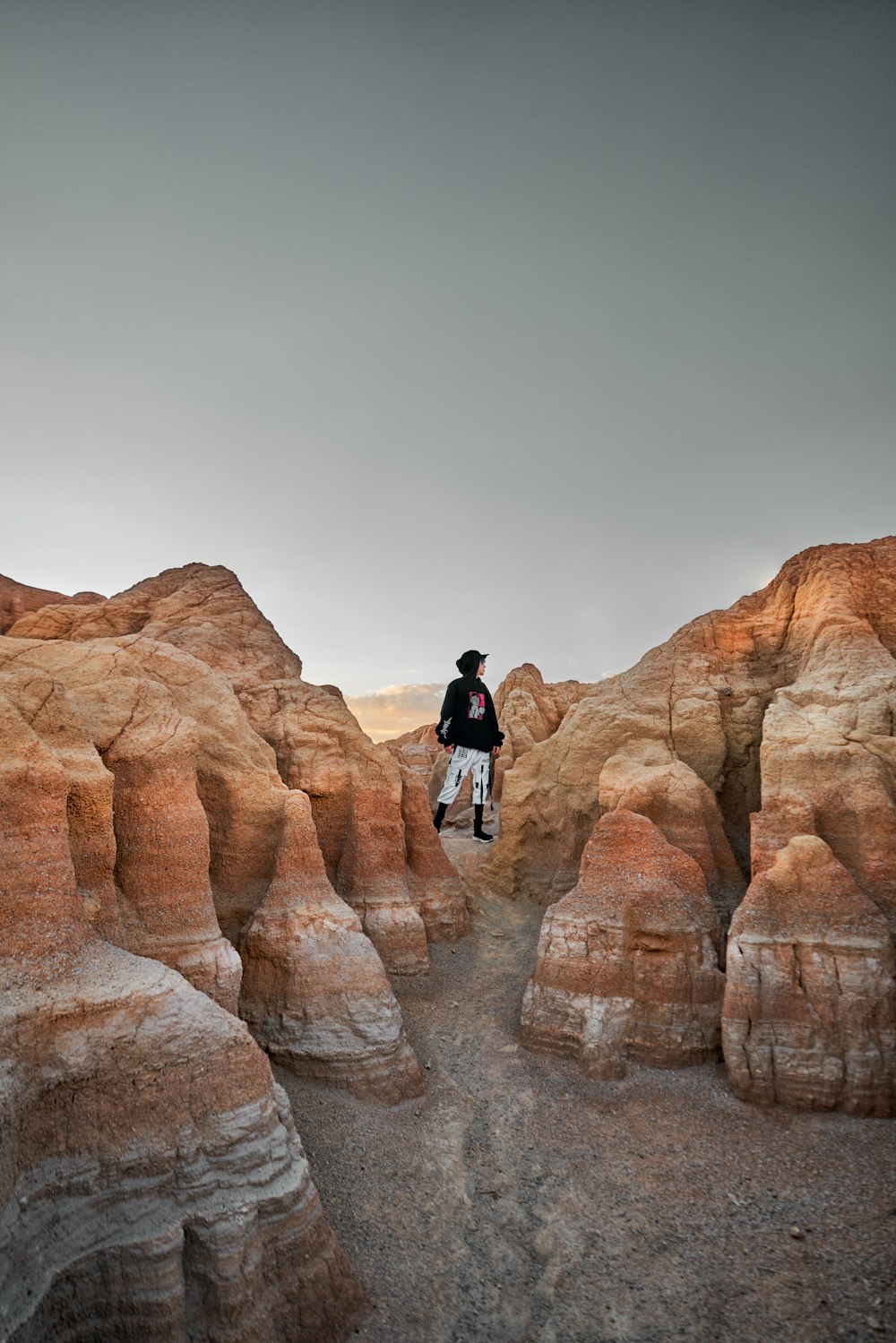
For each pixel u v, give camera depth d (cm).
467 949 1695
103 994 841
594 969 1353
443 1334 838
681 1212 977
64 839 916
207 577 2044
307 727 1686
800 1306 837
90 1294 729
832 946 1177
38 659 1249
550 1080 1250
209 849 1221
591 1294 882
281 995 1252
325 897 1357
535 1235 971
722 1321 833
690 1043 1256
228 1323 743
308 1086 1190
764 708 1727
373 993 1269
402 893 1612
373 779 1678
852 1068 1110
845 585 1722
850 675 1519
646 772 1608
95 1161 777
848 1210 948
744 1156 1053
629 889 1395
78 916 905
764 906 1238
